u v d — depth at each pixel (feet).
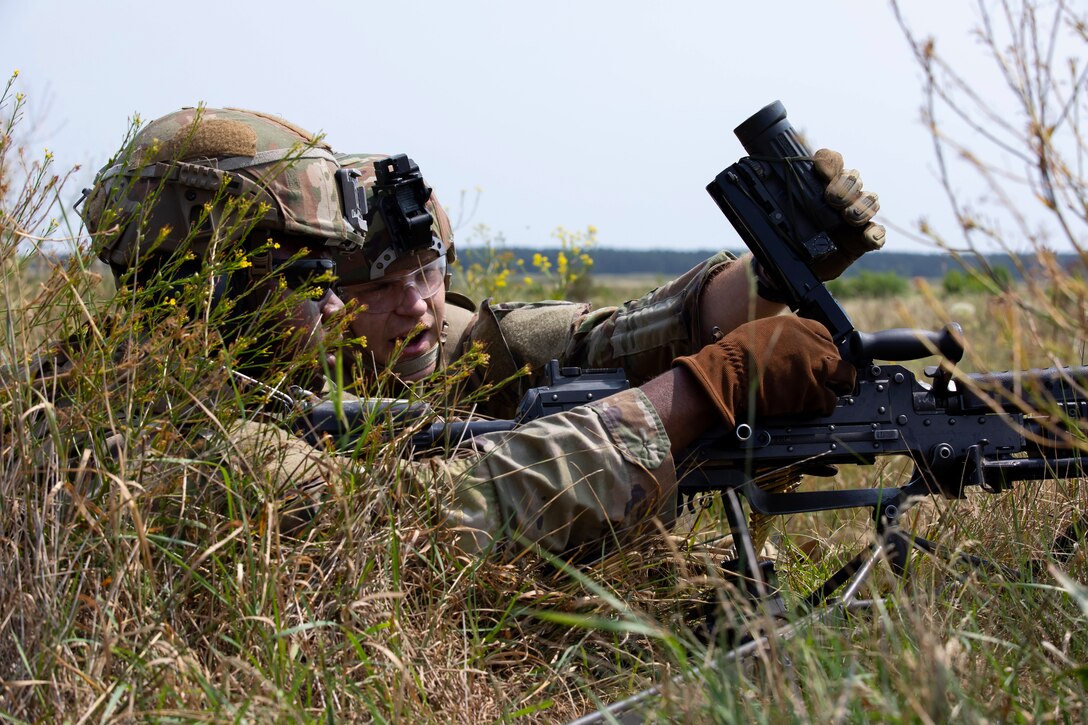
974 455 7.54
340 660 5.88
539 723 6.04
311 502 6.64
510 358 9.87
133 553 5.70
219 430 6.29
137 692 5.27
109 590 5.70
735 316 8.62
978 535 7.94
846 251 7.93
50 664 5.25
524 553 6.85
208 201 7.27
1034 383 6.11
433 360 9.18
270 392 6.76
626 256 333.01
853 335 7.62
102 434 6.23
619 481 7.03
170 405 6.31
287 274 7.42
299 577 6.42
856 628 6.23
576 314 10.01
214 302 7.23
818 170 7.78
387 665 5.78
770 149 7.83
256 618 5.52
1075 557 7.25
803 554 8.84
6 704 5.13
